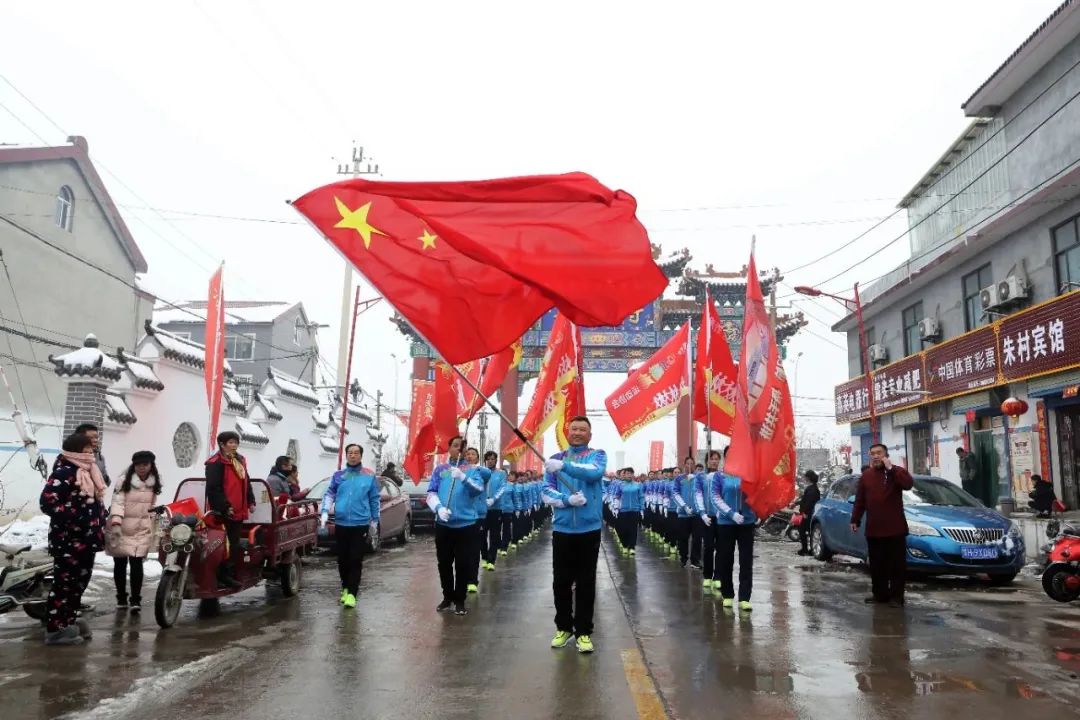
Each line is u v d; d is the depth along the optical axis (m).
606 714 4.73
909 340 23.41
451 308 7.36
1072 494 15.90
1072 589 9.03
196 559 7.88
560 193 6.96
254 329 41.59
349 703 4.94
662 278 6.84
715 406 13.21
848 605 8.88
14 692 5.15
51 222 24.81
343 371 27.39
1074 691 5.26
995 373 17.70
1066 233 16.14
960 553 10.37
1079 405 15.80
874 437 20.48
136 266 29.20
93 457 7.12
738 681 5.50
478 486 8.44
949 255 19.47
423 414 20.38
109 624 7.61
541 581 11.22
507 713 4.75
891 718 4.69
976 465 17.75
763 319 8.89
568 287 6.73
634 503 15.67
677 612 8.43
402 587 10.32
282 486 12.09
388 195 7.34
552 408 14.09
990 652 6.42
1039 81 17.27
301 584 10.67
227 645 6.64
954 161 21.25
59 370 14.06
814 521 14.35
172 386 16.91
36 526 13.13
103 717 4.64
